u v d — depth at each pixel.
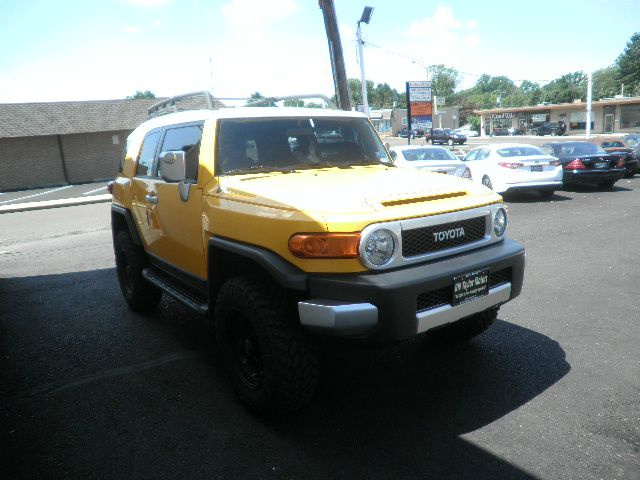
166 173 3.80
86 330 5.25
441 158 14.45
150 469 2.93
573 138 42.75
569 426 3.20
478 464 2.86
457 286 3.12
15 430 3.39
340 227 2.88
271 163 4.04
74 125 30.91
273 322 3.12
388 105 135.38
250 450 3.07
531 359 4.16
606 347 4.35
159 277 4.93
